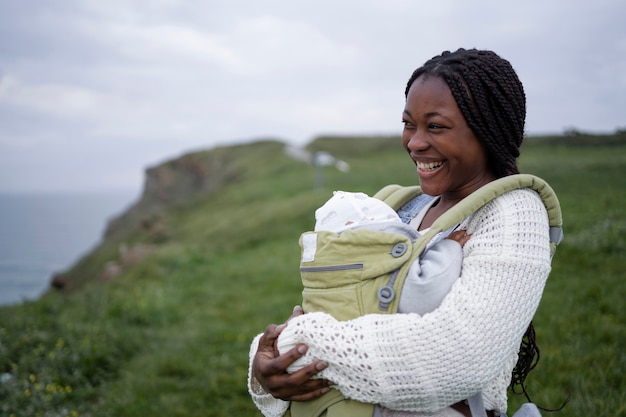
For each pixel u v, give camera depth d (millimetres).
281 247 13859
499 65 1481
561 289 6148
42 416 4691
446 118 1436
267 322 7180
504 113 1468
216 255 14047
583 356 4242
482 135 1449
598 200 9898
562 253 7523
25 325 6723
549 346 4559
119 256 31375
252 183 36469
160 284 10352
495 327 1287
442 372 1277
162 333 7023
